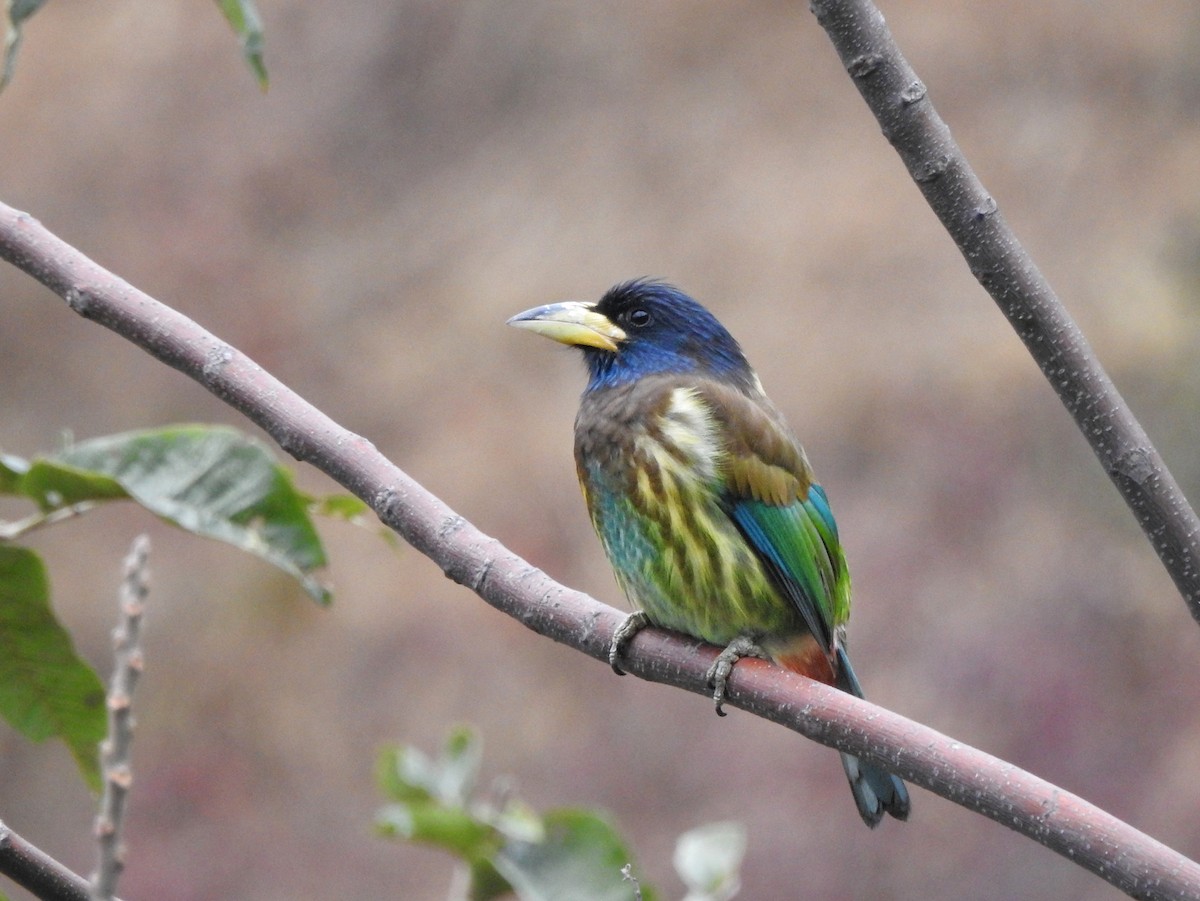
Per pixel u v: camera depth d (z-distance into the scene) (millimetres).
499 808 5289
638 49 21672
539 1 22234
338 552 17500
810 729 3984
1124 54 20234
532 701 16422
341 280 20328
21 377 19484
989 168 19938
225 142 21188
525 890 5105
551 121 21484
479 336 19281
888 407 17484
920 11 20984
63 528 17688
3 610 4094
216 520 4211
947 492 16719
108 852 3197
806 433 17547
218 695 16938
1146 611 15891
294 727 16703
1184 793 14430
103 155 20719
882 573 16250
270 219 20859
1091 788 14523
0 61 20859
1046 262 19281
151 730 16641
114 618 17406
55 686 4195
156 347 4277
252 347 19578
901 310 18141
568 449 17812
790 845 14438
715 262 19156
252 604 17250
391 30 22188
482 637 16875
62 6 21578
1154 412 18125
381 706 16625
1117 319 18609
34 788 16422
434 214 20891
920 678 15422
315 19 22312
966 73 20609
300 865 15852
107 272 4332
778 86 20812
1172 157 19641
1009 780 3529
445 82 21953
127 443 4250
